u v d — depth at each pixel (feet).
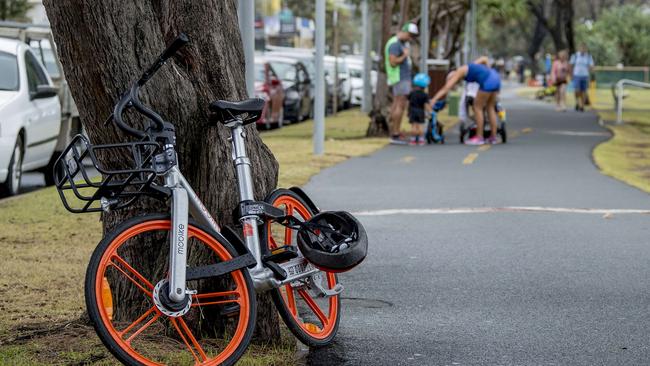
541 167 67.21
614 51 340.39
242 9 49.60
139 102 18.57
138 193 18.31
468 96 87.66
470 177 60.85
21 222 42.96
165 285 18.62
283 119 118.73
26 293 29.01
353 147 82.79
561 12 236.63
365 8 146.82
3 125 52.31
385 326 25.61
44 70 60.44
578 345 23.91
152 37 20.83
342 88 158.10
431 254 35.91
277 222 21.44
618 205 48.70
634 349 23.58
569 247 37.24
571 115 138.82
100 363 20.30
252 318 19.67
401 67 86.69
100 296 17.71
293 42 256.93
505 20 252.62
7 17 107.34
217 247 19.40
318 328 23.00
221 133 21.79
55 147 60.59
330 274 23.36
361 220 43.65
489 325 25.84
